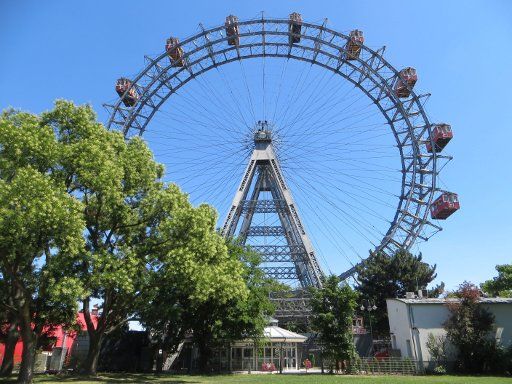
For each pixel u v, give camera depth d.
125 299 31.55
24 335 25.39
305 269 69.00
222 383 29.33
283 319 67.62
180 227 29.19
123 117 64.81
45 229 23.41
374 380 32.19
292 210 67.44
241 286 32.69
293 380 32.84
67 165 27.08
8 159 24.72
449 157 65.88
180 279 29.38
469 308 41.75
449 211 62.44
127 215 30.75
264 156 69.75
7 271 26.44
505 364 39.31
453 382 29.27
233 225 67.19
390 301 52.22
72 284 24.69
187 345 56.09
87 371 32.41
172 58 66.94
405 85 66.12
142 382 29.56
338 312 44.50
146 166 31.86
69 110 28.88
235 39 66.75
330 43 66.38
